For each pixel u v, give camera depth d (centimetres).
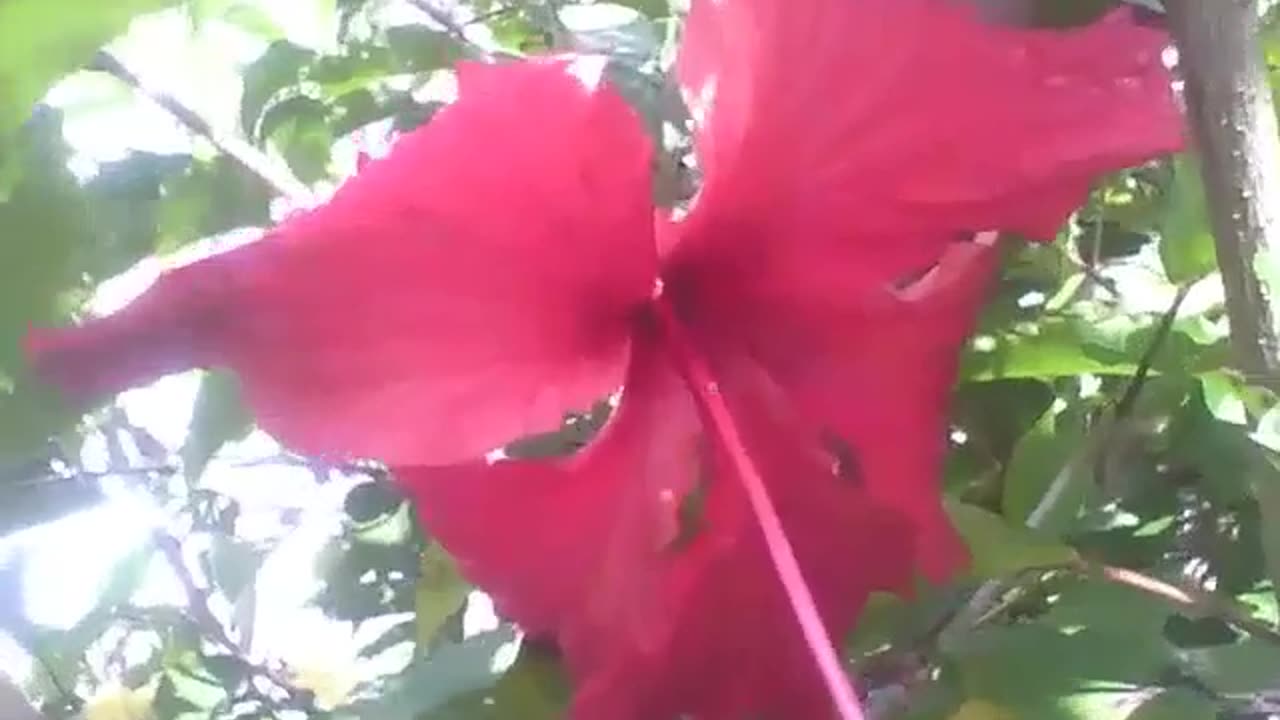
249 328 14
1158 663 21
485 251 15
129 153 26
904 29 15
